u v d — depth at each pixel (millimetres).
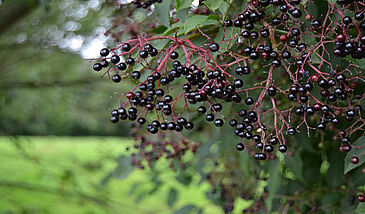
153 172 1138
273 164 786
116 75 598
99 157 1484
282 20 595
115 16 746
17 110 1876
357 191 749
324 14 622
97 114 2016
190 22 594
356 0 565
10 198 1521
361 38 559
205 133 958
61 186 1461
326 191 787
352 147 606
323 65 625
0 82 1685
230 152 923
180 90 644
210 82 583
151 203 1902
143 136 879
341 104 654
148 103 604
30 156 1421
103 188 1454
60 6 1655
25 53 1925
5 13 1170
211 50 585
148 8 719
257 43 629
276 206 833
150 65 620
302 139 741
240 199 941
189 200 1766
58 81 1777
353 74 624
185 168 991
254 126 619
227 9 607
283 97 671
